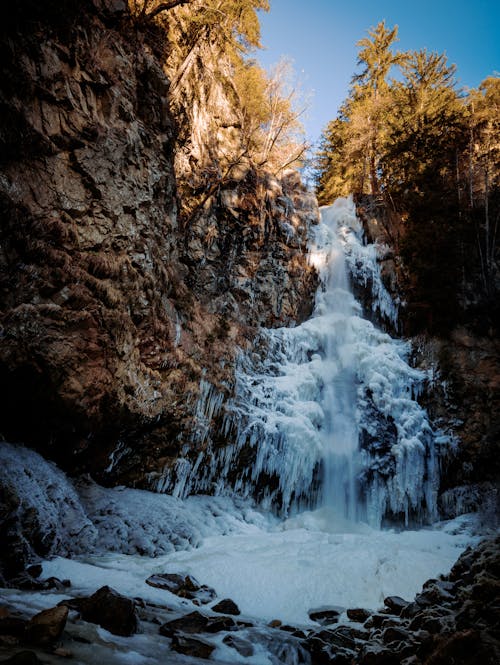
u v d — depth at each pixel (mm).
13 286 7113
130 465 9797
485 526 11703
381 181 22500
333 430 13852
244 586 6660
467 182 19516
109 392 8547
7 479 6094
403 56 26875
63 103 8484
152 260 10383
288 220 17891
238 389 12758
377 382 14680
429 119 20094
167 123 12016
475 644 3113
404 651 3777
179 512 9594
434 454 13867
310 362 15461
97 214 8867
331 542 9305
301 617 6004
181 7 16266
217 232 15117
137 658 3326
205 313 13242
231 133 18359
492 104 22250
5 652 2861
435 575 7195
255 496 12383
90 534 7422
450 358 15484
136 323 9656
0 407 7152
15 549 5492
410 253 17656
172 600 5449
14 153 7477
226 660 3770
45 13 8156
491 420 14281
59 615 3309
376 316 18016
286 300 16688
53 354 7523
